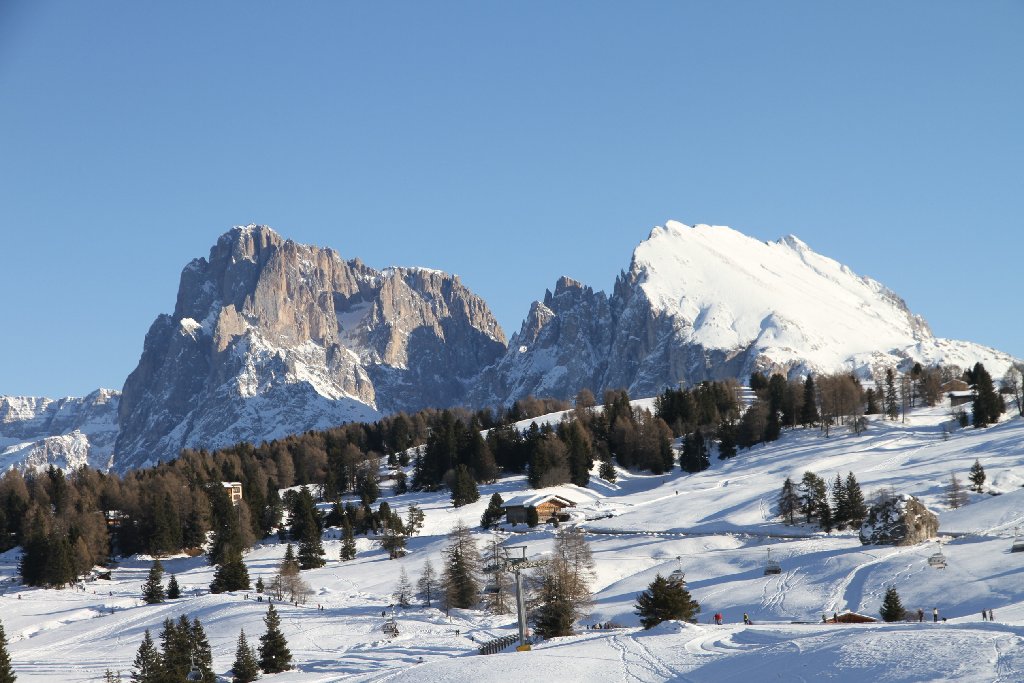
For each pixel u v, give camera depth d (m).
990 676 112.50
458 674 149.25
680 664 140.62
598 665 145.12
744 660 136.75
